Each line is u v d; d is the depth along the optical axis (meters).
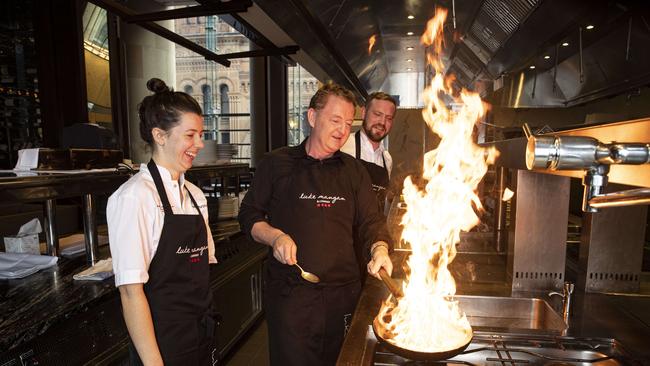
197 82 13.43
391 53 4.41
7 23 3.29
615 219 1.43
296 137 10.48
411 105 6.71
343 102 1.52
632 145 0.63
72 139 2.17
